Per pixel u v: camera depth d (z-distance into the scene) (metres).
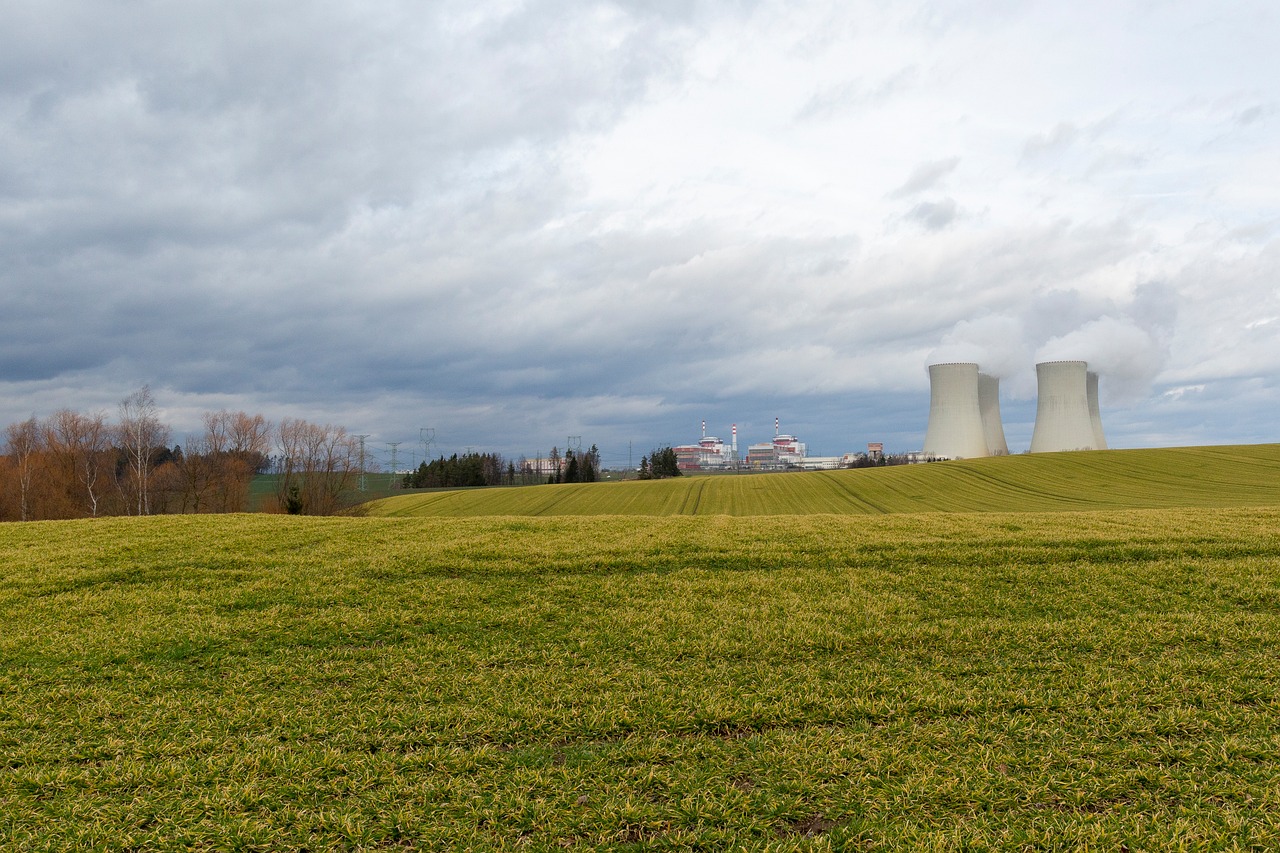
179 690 9.53
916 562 15.38
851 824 6.14
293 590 13.86
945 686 9.03
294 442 62.47
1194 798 6.45
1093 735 7.65
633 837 6.10
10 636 11.49
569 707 8.70
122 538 18.91
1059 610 12.05
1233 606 11.96
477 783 6.95
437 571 15.23
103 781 7.14
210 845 6.12
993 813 6.30
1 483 56.06
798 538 17.91
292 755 7.53
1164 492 71.44
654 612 12.37
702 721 8.22
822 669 9.79
